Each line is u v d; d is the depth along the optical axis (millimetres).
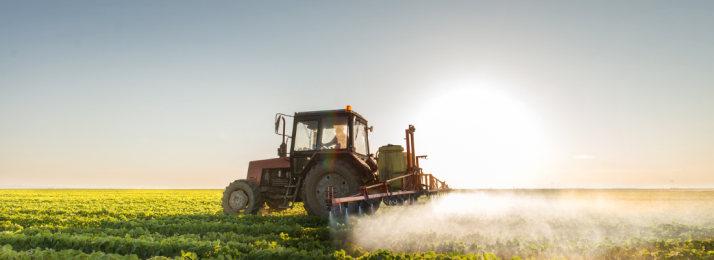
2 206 14672
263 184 9945
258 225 6957
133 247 5164
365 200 7020
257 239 5906
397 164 10008
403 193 8539
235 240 5934
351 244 5129
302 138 9289
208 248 4891
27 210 12281
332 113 9055
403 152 10234
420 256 4488
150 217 10023
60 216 9375
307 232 6211
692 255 4695
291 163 9273
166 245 5145
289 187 9156
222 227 7090
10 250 4527
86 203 17250
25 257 4359
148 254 5168
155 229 7273
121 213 10984
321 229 6129
